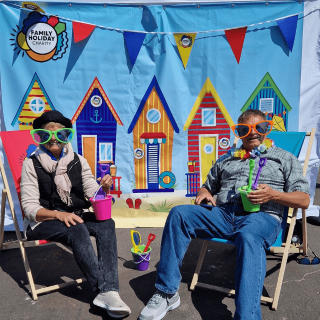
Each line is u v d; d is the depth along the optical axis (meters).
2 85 3.17
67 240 2.12
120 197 3.49
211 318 2.05
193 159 3.44
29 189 2.27
